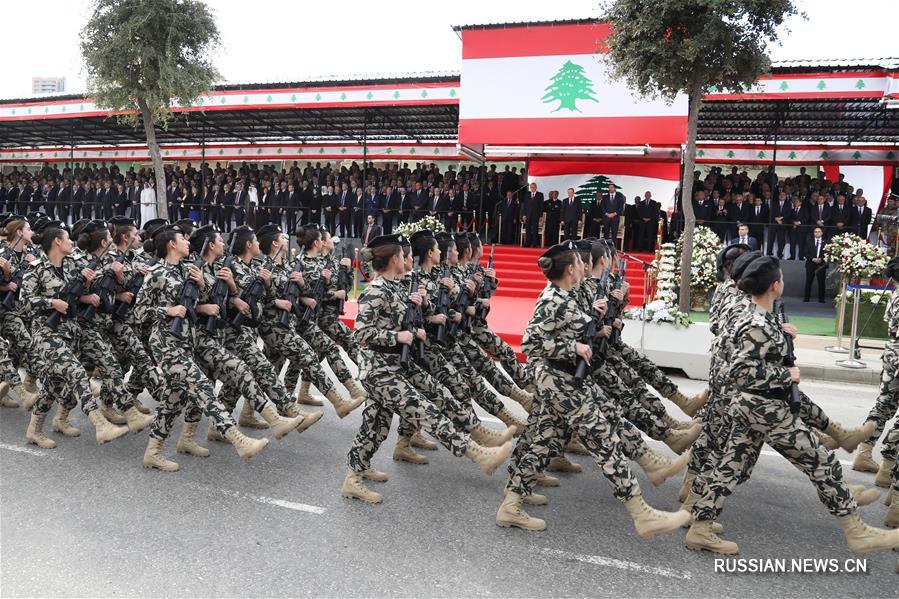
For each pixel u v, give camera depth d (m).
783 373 4.21
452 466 6.12
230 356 5.87
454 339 6.64
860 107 16.12
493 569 4.25
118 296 6.73
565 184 18.69
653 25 11.85
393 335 5.03
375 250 5.27
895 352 5.78
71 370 5.92
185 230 8.16
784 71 14.70
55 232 6.06
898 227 15.87
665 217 16.95
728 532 4.92
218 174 23.23
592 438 4.48
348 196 19.44
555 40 15.57
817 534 4.92
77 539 4.52
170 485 5.49
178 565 4.21
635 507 4.43
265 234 7.11
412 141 23.44
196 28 17.36
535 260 16.73
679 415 8.05
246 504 5.15
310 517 4.95
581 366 4.50
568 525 4.94
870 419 5.98
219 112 19.56
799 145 20.50
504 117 16.00
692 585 4.13
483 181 18.08
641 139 15.30
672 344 9.93
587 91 15.48
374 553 4.43
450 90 16.47
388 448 6.55
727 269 5.86
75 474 5.68
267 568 4.20
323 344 7.45
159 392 6.21
